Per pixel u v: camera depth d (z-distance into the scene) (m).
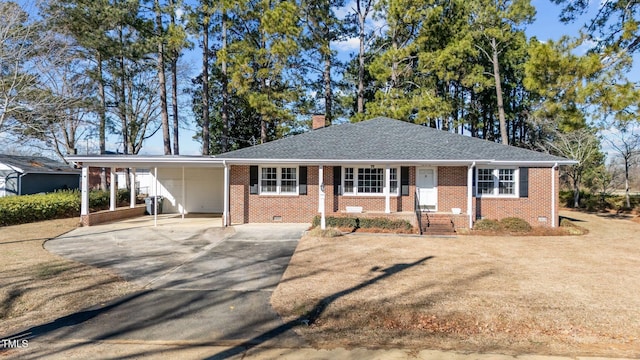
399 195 16.83
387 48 30.53
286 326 5.60
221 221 17.88
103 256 10.39
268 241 12.73
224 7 22.88
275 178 17.08
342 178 16.89
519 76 33.62
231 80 23.73
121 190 25.47
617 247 11.78
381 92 25.47
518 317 5.81
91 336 5.26
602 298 6.67
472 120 34.72
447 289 7.17
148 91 31.81
